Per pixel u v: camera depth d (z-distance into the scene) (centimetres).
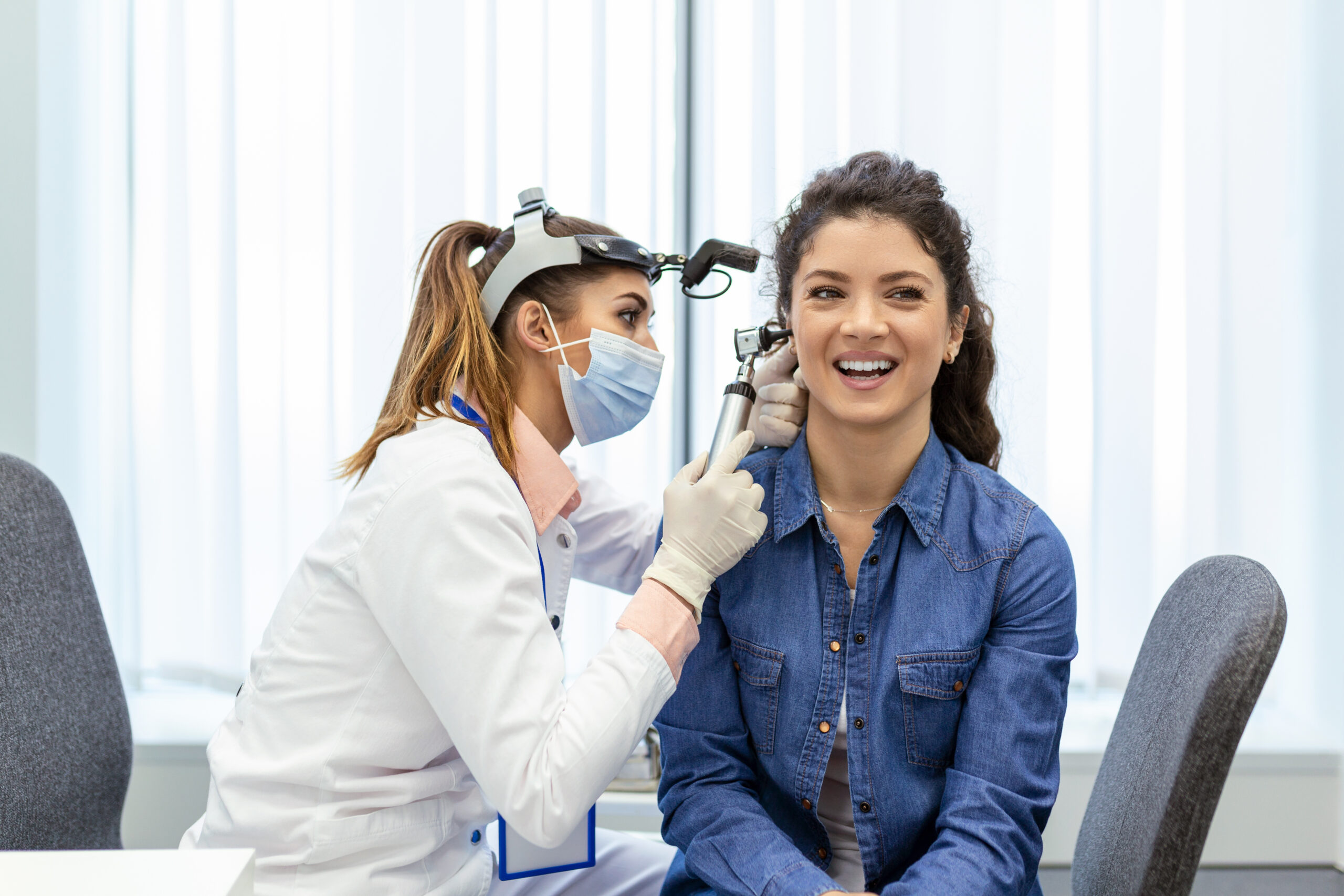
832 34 206
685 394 217
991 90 204
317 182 205
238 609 205
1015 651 103
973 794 99
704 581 102
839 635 108
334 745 100
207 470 209
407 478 99
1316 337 213
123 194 205
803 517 110
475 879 111
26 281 197
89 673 124
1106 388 212
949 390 122
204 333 207
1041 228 207
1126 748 104
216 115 205
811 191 108
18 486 121
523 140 208
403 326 204
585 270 116
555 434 122
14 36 195
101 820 124
